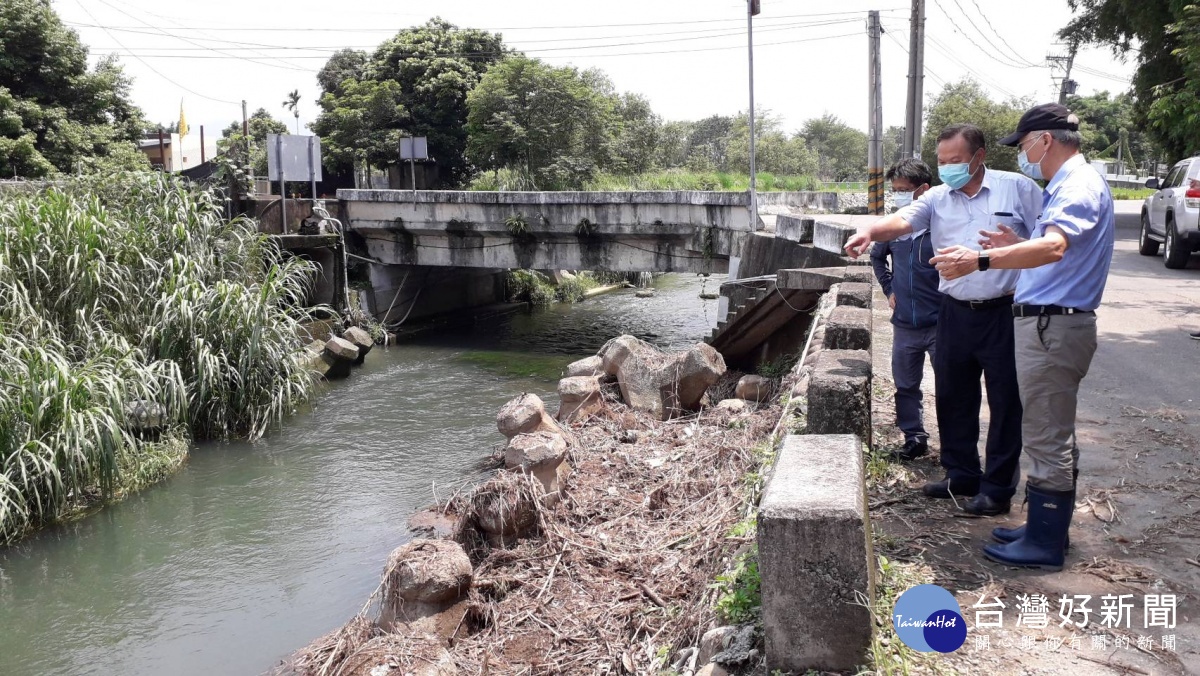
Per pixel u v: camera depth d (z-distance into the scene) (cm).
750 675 281
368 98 3167
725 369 957
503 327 2092
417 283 2112
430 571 518
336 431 1143
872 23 1783
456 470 968
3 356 817
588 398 938
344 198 1962
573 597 538
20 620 658
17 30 1991
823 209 2027
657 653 428
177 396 1005
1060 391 317
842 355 458
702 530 569
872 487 420
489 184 2753
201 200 1274
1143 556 344
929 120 3809
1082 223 297
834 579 246
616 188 2570
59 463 815
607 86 3681
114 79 2223
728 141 5366
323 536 797
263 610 661
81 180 1241
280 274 1244
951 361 386
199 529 820
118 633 636
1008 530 355
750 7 1464
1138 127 2020
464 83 3212
